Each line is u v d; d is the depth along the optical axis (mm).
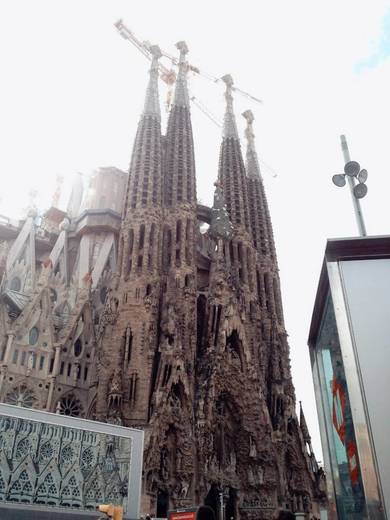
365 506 8688
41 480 38969
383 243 10992
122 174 117188
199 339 84000
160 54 112375
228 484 69938
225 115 121250
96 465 42188
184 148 99438
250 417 74812
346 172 18125
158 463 61906
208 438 68312
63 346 75875
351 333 10102
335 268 10922
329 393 11992
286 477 75312
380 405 9258
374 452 8828
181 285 80875
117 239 100750
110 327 72938
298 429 80875
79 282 93812
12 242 104688
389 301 10359
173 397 67875
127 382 67750
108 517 15266
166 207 91250
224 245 94812
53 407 70062
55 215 113188
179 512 17438
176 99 108938
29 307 74500
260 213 111062
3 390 66562
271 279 101062
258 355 87062
